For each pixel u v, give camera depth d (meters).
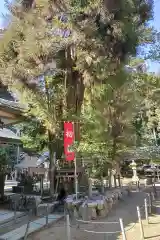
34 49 11.84
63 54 13.60
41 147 15.41
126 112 14.48
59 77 14.34
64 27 12.16
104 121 13.33
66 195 12.10
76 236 7.58
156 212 11.25
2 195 12.26
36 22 12.23
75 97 13.92
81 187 12.55
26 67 12.20
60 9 12.10
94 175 13.24
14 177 24.44
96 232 7.68
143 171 32.22
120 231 8.03
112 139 13.85
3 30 13.42
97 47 12.17
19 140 14.79
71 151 10.86
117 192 14.54
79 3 11.94
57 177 13.19
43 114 13.52
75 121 12.92
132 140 15.41
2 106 8.73
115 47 13.27
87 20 11.94
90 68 12.53
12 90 13.20
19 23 12.70
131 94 14.98
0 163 12.34
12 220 8.82
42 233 7.79
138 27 14.81
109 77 13.71
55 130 13.71
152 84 18.28
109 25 12.34
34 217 9.67
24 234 7.44
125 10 12.70
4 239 6.93
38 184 18.77
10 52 12.72
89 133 12.87
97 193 12.46
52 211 10.68
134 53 14.27
